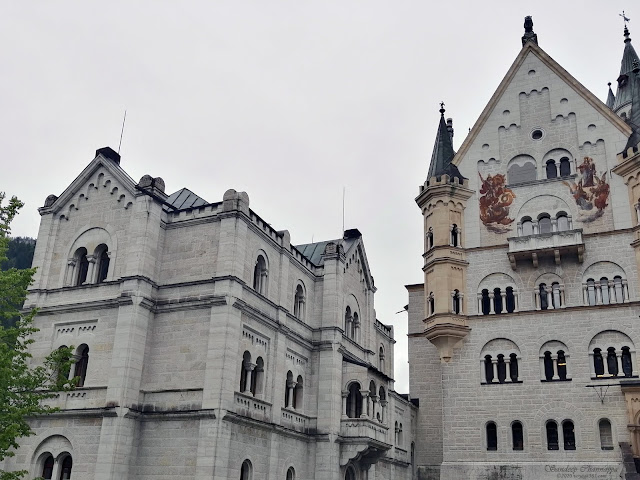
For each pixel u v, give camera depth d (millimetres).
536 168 53625
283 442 42219
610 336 47000
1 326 29031
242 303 38125
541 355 48438
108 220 41531
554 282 50062
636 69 53656
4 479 27469
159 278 40094
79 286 40438
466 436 48625
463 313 51531
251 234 41156
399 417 57312
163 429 36156
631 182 49281
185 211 41188
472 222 54094
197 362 36906
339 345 48438
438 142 57438
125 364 36250
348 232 57250
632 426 43875
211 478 33781
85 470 35406
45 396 30234
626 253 48406
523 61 57031
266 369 41188
